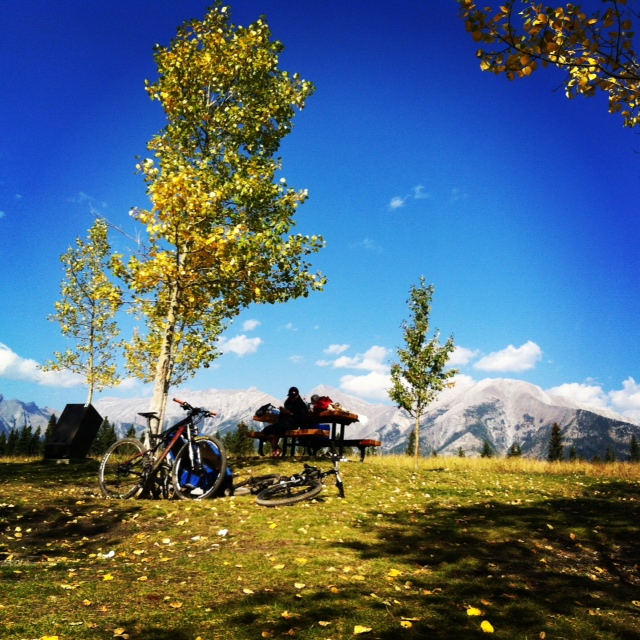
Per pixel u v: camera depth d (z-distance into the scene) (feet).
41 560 15.56
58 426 49.83
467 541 18.70
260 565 14.12
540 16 14.58
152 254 40.16
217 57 45.50
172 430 27.09
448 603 11.75
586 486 38.96
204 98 47.24
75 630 9.32
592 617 11.66
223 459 25.46
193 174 38.58
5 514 21.71
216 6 47.65
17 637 8.92
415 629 10.02
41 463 48.06
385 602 11.38
